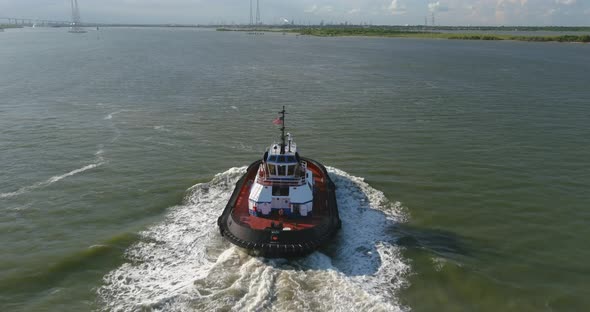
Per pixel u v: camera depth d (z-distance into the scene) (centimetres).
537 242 2441
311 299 1859
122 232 2462
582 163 3578
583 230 2564
